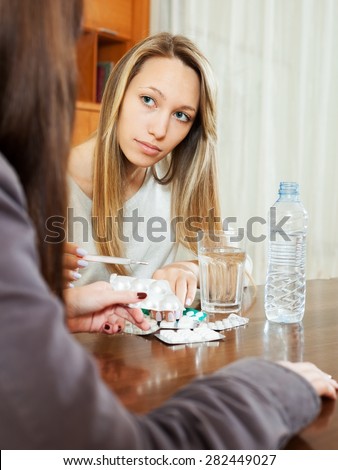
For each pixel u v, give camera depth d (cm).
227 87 328
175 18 316
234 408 48
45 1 47
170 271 127
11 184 43
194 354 88
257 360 56
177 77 130
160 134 132
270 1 324
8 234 42
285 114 342
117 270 147
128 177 154
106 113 140
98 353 87
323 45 336
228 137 331
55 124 49
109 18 304
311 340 97
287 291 111
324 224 348
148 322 100
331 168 346
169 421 46
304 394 53
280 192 122
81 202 150
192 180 150
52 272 58
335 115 343
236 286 115
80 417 40
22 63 47
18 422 40
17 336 40
